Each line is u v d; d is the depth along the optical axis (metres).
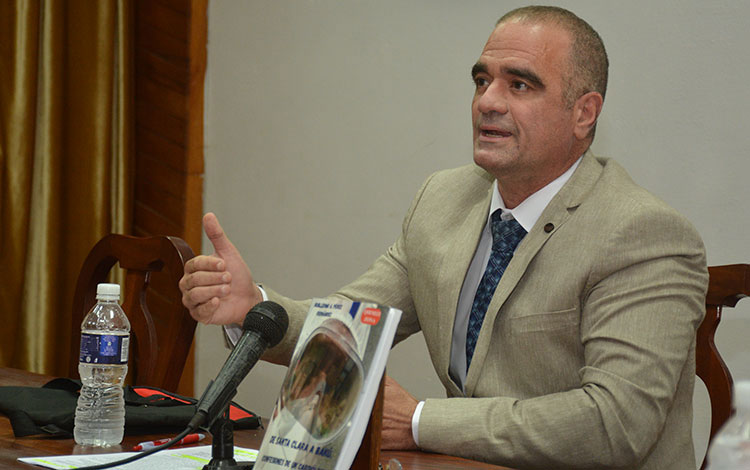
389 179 3.35
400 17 3.34
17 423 1.47
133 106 4.02
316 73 3.62
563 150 2.00
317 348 1.12
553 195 2.03
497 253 2.05
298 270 3.65
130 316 2.35
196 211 3.96
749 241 2.52
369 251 3.41
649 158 2.73
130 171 3.99
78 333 2.46
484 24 3.09
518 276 1.94
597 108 2.05
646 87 2.74
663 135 2.70
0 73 3.61
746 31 2.54
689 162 2.65
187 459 1.32
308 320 1.16
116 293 1.55
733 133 2.56
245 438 1.59
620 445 1.65
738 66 2.56
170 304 3.84
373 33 3.43
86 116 3.82
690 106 2.65
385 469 1.35
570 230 1.93
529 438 1.63
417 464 1.50
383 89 3.39
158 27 3.97
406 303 2.35
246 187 3.85
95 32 3.82
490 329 1.95
